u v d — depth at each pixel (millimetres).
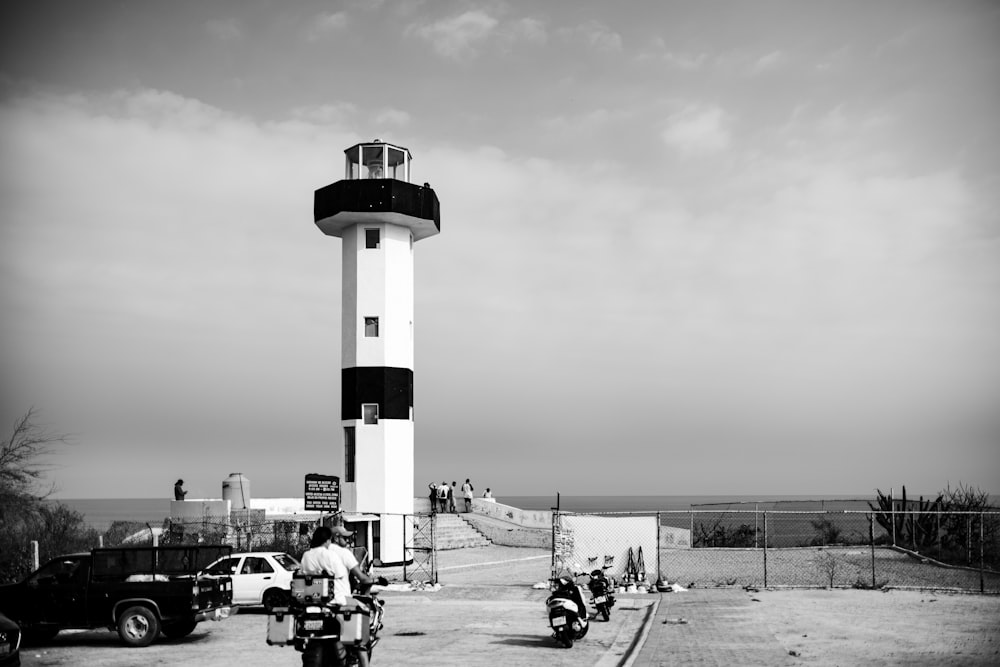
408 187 38969
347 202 38406
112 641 19047
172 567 19297
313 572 11156
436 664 15180
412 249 40656
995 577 27703
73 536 31594
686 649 15086
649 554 26766
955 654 14227
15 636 15156
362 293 39062
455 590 28094
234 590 23109
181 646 18266
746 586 26031
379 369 38500
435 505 49344
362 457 38000
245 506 43656
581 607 17703
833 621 18297
